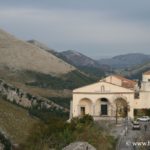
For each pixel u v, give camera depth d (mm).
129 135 90625
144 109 131750
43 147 76500
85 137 76188
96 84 131750
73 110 131625
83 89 131875
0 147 121375
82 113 131625
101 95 131000
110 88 131125
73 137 76438
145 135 83500
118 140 83188
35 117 196625
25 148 88125
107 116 128125
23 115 186000
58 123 88875
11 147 125000
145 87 134000
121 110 129375
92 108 131375
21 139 136250
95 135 78750
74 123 90500
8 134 137125
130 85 141875
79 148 59781
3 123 154000
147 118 118500
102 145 73312
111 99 130500
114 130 96562
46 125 91938
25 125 164375
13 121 164250
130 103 129375
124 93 130125
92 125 94562
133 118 124625
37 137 83875
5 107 186875
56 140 77125
